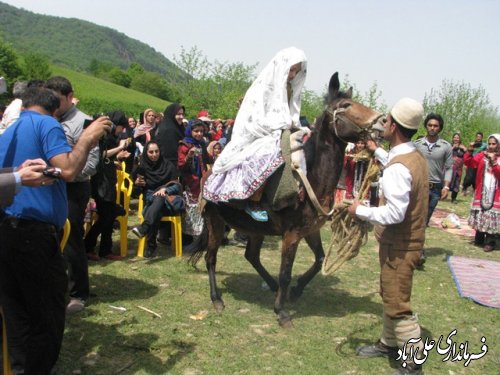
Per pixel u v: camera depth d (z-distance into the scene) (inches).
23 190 117.8
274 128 171.5
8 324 126.0
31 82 192.4
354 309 195.6
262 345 161.8
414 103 134.4
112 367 144.3
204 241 202.1
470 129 878.4
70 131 172.9
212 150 299.3
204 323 176.7
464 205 518.0
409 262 137.0
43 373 125.6
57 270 122.6
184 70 1181.1
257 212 175.0
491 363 159.0
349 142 169.9
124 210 247.8
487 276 253.1
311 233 181.2
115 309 183.8
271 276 211.5
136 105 1870.1
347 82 773.9
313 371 146.4
